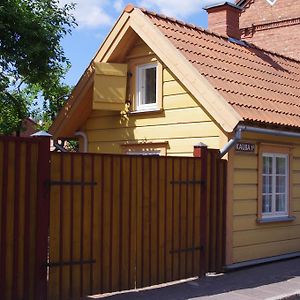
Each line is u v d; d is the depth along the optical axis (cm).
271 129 1102
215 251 1009
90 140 1360
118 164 856
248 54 1362
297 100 1278
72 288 799
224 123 1030
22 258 746
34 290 758
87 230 817
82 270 811
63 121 1358
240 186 1068
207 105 1065
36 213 762
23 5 1338
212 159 1004
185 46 1175
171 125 1166
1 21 1273
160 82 1184
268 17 2231
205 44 1248
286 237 1192
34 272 759
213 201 1005
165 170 920
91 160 824
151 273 897
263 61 1382
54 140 1398
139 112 1231
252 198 1097
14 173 740
